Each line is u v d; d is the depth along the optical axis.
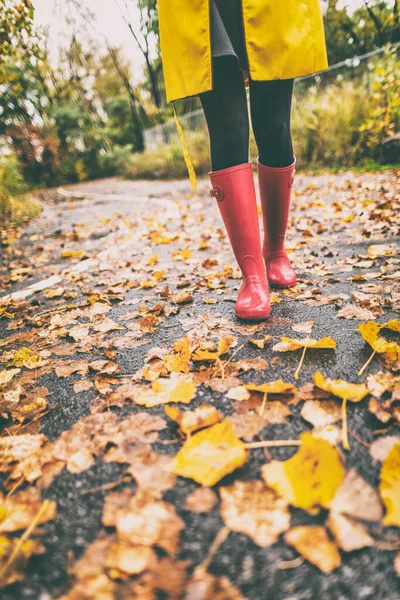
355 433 0.84
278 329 1.39
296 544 0.62
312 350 1.21
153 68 20.78
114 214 6.17
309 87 9.38
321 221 3.53
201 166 11.44
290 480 0.70
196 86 1.28
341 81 8.82
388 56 7.27
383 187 4.96
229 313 1.61
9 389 1.22
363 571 0.58
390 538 0.62
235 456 0.75
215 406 0.98
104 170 19.61
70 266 3.04
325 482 0.68
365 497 0.68
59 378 1.26
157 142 15.84
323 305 1.56
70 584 0.60
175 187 9.77
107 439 0.90
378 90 7.35
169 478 0.77
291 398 0.97
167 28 1.32
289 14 1.27
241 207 1.42
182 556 0.63
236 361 1.19
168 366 1.20
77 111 19.77
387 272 1.89
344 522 0.64
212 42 1.23
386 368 1.07
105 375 1.23
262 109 1.47
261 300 1.47
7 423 1.04
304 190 5.84
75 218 6.32
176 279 2.26
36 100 18.61
